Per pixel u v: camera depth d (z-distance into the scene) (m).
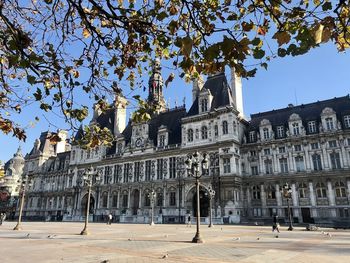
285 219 52.16
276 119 61.34
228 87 64.75
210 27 6.41
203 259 13.55
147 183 67.31
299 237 25.30
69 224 56.50
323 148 52.00
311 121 55.31
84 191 80.56
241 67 5.66
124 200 71.25
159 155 68.06
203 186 58.34
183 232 32.34
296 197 52.53
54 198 92.44
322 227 42.94
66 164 93.94
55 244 20.44
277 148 56.91
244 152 60.53
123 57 8.16
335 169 49.84
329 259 13.25
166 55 8.66
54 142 8.55
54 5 7.03
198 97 66.75
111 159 77.19
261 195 55.88
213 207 55.44
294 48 5.22
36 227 43.53
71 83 7.97
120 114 86.19
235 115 61.16
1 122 8.93
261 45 5.36
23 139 9.16
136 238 25.16
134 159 72.56
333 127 52.25
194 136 63.50
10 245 19.78
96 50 7.82
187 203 59.81
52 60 7.44
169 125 73.25
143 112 8.55
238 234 28.83
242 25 6.39
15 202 110.38
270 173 56.59
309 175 51.88
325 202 49.66
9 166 120.81
